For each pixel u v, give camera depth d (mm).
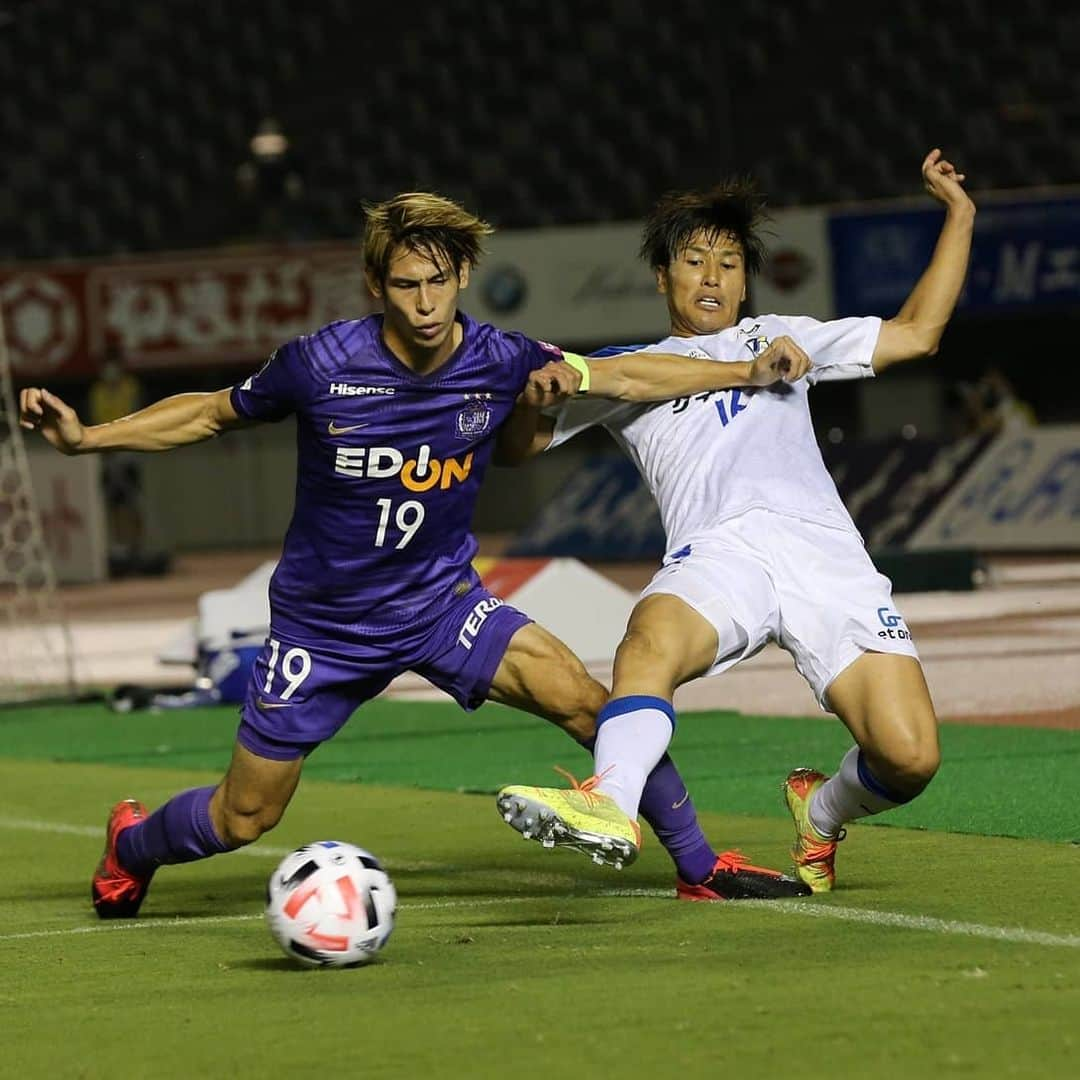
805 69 110312
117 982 16875
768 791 28188
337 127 116312
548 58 115562
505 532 114875
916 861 21375
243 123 118688
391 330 17297
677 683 17938
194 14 123750
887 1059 12820
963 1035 13344
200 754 36625
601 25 115688
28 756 37906
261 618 46375
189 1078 13305
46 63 124188
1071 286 91500
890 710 18062
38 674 55344
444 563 18391
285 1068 13391
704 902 19312
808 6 112375
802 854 19422
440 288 16734
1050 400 102125
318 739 18688
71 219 117375
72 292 103875
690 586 18203
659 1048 13383
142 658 58688
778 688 41719
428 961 16891
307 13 121875
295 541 18172
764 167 106312
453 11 118938
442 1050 13625
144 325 103375
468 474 18000
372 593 18172
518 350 17875
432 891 21203
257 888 22297
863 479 77812
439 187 111500
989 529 74438
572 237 98625
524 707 18531
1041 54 107938
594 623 47531
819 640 18438
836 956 16234
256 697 18531
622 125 111250
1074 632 48969
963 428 100875
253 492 117000
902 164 104938
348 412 17375
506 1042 13766
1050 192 91875
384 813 27953
